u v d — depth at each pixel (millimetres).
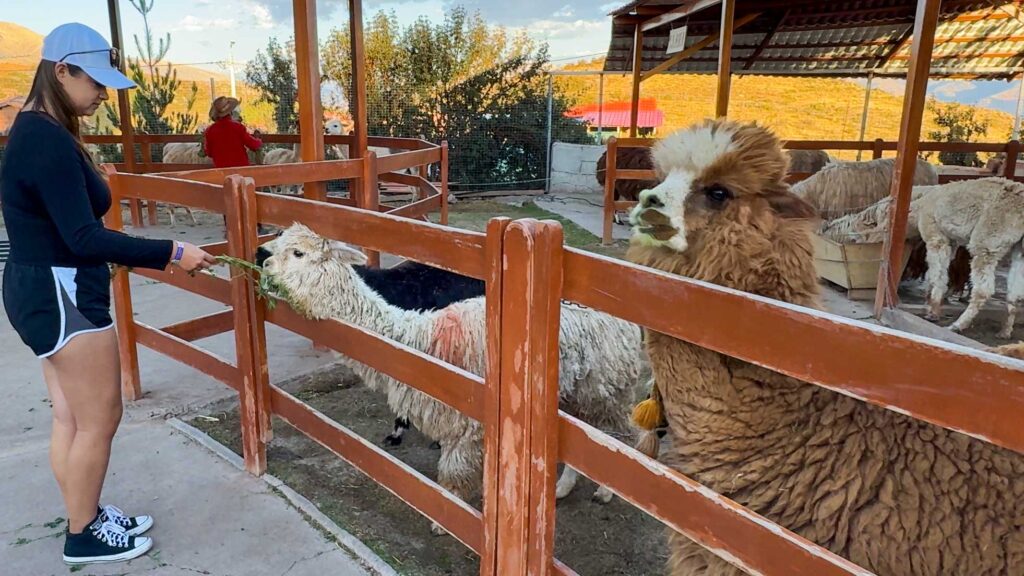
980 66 13461
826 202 8016
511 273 1687
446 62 15766
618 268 1534
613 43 13641
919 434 1546
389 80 15930
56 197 2002
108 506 2662
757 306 1301
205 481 3096
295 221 2607
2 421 3713
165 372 4488
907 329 5809
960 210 5750
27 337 2146
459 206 13312
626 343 3148
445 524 2174
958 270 6578
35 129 2002
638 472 1596
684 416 1856
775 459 1685
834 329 1196
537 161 16188
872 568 1546
